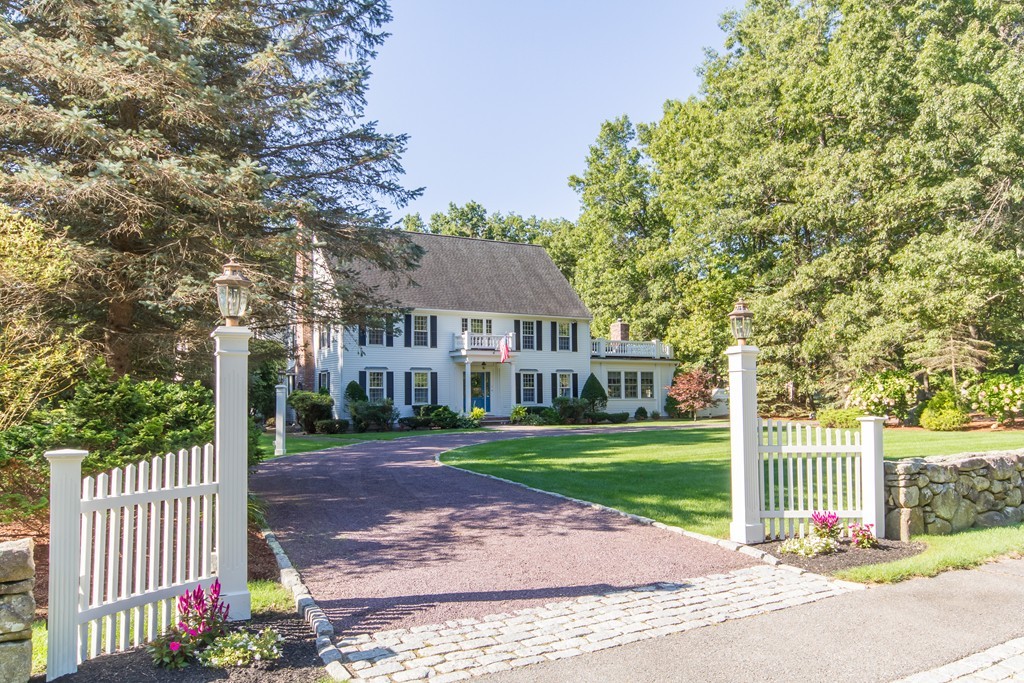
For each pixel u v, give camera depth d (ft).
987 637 15.24
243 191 31.35
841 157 75.36
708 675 13.25
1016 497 27.76
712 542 23.95
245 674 13.30
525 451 54.39
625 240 132.36
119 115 32.68
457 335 103.09
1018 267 57.31
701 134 102.42
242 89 33.19
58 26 31.83
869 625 16.01
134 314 37.19
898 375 70.03
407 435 78.59
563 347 113.29
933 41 59.57
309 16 35.65
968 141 58.03
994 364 86.94
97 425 23.47
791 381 89.51
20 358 25.09
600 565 21.30
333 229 36.96
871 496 24.18
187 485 16.10
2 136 30.55
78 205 29.14
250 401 74.69
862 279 76.59
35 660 14.07
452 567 21.15
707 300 102.06
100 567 14.15
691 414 116.78
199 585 16.20
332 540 24.82
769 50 89.04
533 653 14.33
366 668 13.56
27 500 21.63
